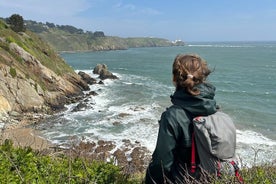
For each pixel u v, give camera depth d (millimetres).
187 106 2574
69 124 25078
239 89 45094
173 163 2719
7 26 42625
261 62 92875
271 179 2857
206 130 2490
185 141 2557
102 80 50750
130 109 30531
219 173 2523
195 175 2629
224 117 2621
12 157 3338
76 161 3717
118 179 3549
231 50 179875
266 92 42719
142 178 4668
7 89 28188
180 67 2643
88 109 30266
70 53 156875
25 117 26312
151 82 51188
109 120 26281
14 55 35000
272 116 29359
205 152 2533
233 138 2551
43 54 44156
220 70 70125
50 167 3400
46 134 22281
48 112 28875
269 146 20016
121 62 94562
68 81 40031
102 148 18953
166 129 2568
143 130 23422
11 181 2949
